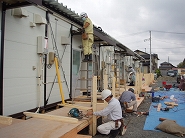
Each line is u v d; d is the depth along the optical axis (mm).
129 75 14219
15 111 4223
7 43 4000
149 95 9836
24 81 4484
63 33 6188
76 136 3348
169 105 7656
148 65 33406
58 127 3232
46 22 4969
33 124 3383
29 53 4641
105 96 4090
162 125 4586
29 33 4641
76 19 6469
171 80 27438
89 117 4082
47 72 5363
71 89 6652
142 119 5629
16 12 4129
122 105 5918
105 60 10672
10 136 2742
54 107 5801
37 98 4941
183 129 4332
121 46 11594
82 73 7688
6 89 3984
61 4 5016
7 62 4008
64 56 6254
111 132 4113
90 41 6145
